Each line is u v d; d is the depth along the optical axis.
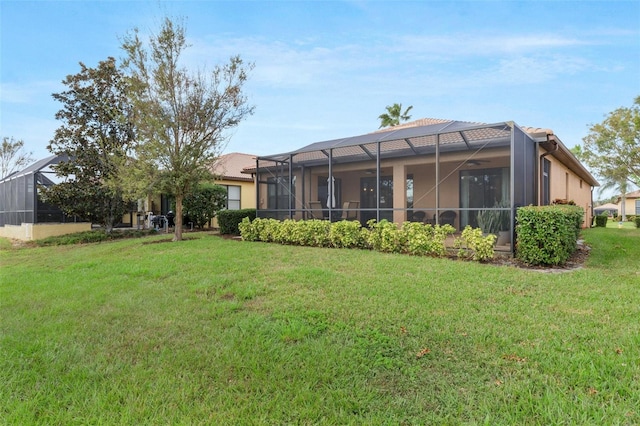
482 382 2.94
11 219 18.73
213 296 5.53
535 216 7.34
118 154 13.65
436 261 7.58
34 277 7.50
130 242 12.55
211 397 2.85
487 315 4.36
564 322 4.11
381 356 3.42
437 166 9.45
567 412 2.51
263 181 15.53
